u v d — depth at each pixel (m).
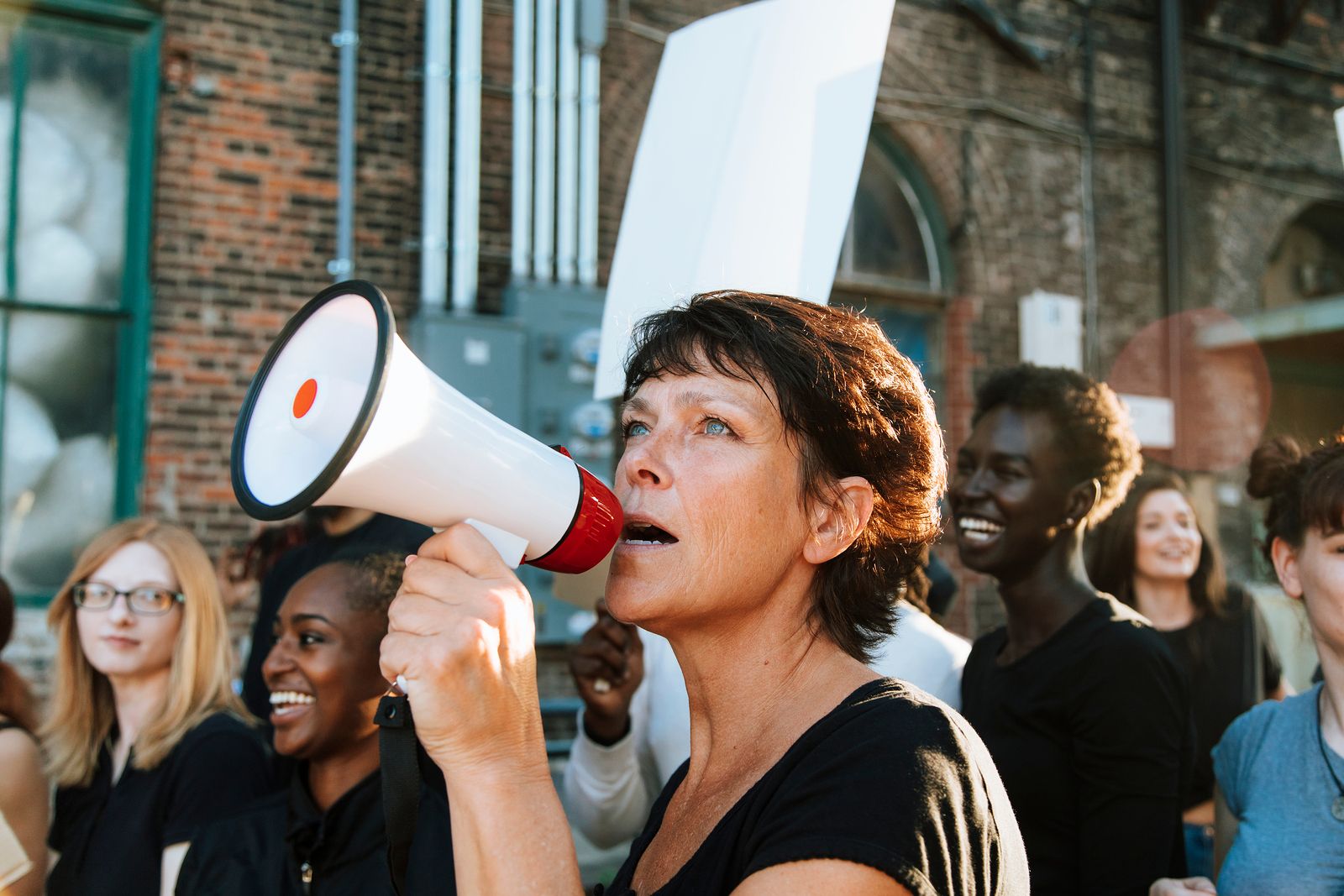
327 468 0.87
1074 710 1.76
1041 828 1.80
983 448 1.98
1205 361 6.81
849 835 0.81
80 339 4.88
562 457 1.05
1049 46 6.66
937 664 1.93
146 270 4.94
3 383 4.77
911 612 1.98
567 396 5.24
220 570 4.07
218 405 4.96
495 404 5.08
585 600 2.09
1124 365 6.72
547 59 5.41
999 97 6.54
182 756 2.07
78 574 2.28
